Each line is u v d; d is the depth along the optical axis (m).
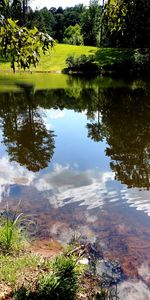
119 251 5.66
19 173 9.81
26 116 18.98
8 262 4.95
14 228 5.97
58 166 10.53
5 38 4.01
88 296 4.48
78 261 5.25
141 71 44.28
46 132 15.29
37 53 4.15
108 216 7.02
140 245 5.86
